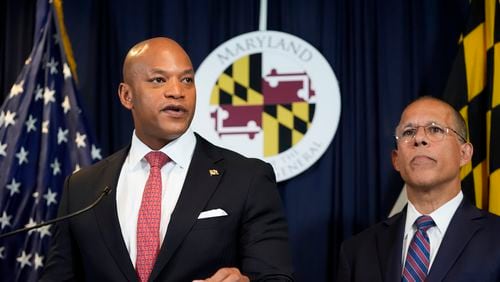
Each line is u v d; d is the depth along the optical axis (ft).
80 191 6.89
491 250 7.74
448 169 8.22
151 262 6.34
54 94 10.23
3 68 10.89
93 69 10.70
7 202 9.89
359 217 9.95
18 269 9.80
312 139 9.99
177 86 6.71
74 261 6.83
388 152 9.96
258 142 10.07
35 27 10.62
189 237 6.27
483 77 9.57
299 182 10.10
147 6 10.77
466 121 9.46
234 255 6.44
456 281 7.65
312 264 9.97
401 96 10.06
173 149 6.81
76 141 10.05
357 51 10.18
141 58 6.85
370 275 8.23
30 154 10.11
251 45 10.28
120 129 10.55
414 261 8.01
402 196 9.61
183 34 10.65
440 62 10.05
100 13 10.83
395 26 10.19
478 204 9.29
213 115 10.20
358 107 10.09
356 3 10.28
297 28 10.40
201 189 6.51
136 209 6.66
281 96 10.13
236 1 10.57
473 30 9.68
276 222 6.58
